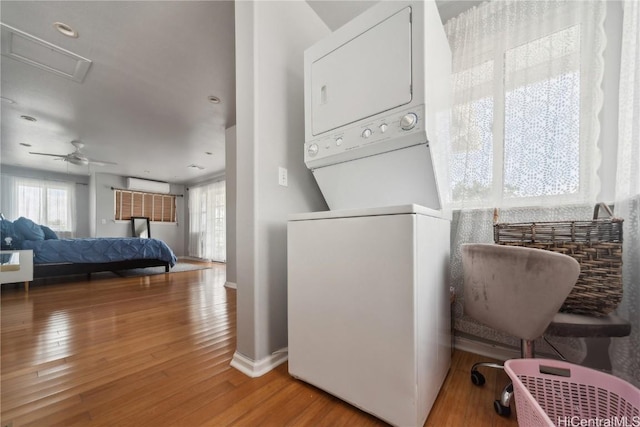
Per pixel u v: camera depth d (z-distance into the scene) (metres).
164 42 2.10
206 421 0.95
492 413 0.99
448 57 1.48
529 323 0.95
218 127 3.83
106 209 6.53
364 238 0.95
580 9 1.36
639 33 1.11
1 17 1.82
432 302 1.01
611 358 1.17
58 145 4.43
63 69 2.41
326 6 1.76
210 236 7.10
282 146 1.49
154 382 1.21
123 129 3.83
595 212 1.19
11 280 3.05
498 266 1.02
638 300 1.08
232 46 2.15
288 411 1.00
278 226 1.44
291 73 1.58
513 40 1.51
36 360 1.43
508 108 1.50
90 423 0.95
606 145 1.31
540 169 1.40
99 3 1.72
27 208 5.89
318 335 1.09
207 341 1.69
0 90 2.73
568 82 1.36
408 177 1.21
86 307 2.53
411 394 0.84
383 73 1.10
